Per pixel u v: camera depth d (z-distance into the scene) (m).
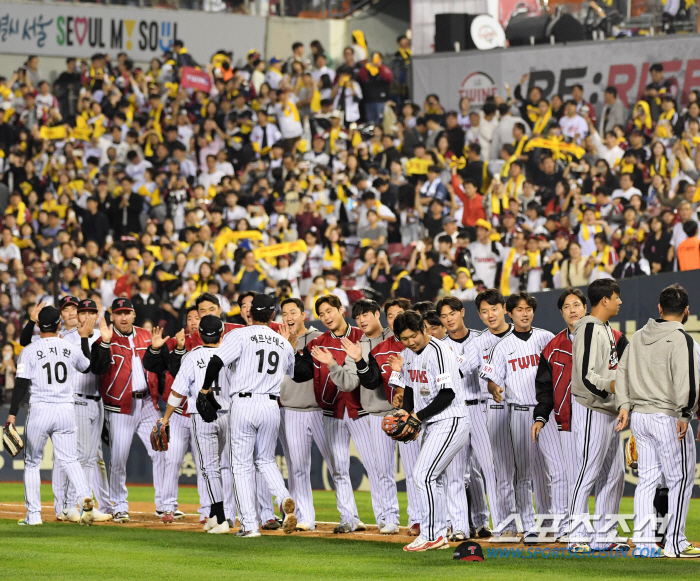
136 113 79.25
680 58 62.88
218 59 81.06
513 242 54.03
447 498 28.08
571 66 65.94
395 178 63.78
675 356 23.77
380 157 67.25
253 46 85.75
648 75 63.66
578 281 51.56
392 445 30.27
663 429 23.97
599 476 25.73
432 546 25.45
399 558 24.33
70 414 32.16
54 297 55.62
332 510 39.50
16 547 26.84
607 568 22.34
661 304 24.52
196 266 59.28
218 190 68.44
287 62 80.62
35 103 78.81
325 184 65.94
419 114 69.69
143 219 69.38
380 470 30.17
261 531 31.48
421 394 25.12
